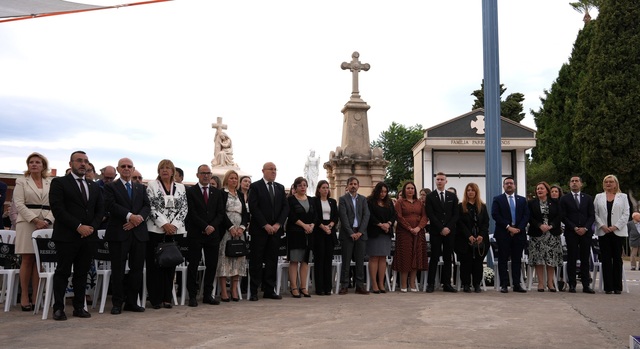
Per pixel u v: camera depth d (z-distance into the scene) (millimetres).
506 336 5914
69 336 5941
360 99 18000
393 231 10508
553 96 33219
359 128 17859
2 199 9680
